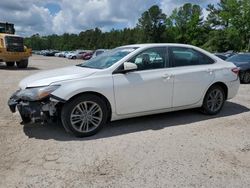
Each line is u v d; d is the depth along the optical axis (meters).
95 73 5.23
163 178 3.73
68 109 4.98
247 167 4.05
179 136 5.22
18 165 4.03
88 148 4.63
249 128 5.73
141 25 95.56
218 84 6.62
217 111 6.68
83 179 3.68
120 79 5.35
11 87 10.27
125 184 3.58
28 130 5.43
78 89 4.96
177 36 85.00
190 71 6.12
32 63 28.50
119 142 4.89
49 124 5.77
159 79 5.70
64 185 3.54
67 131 5.08
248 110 7.19
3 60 18.66
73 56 52.25
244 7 51.78
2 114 6.49
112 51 6.22
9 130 5.42
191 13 84.75
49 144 4.77
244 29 53.06
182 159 4.27
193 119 6.29
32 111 4.93
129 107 5.50
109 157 4.30
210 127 5.76
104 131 5.43
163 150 4.58
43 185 3.53
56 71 5.64
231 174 3.85
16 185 3.53
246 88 11.04
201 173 3.87
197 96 6.29
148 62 5.73
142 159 4.25
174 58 6.05
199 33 80.88
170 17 87.75
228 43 61.31
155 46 5.87
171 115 6.57
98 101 5.18
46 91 4.86
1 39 18.38
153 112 5.85
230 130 5.59
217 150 4.61
